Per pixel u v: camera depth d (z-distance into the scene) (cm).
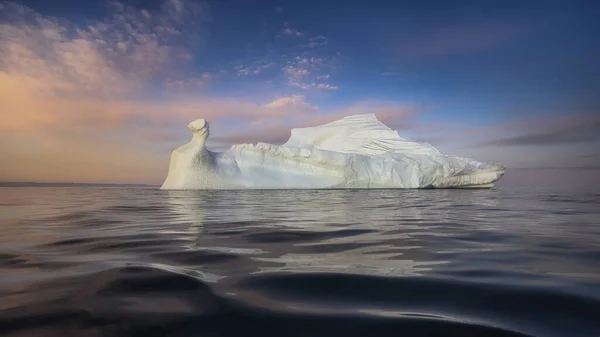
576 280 279
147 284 267
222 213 828
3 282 272
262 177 2253
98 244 438
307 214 806
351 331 188
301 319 203
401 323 198
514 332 187
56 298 235
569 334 184
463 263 337
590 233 531
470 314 211
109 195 1664
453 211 890
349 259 354
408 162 2478
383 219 708
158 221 674
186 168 2112
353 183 2380
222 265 328
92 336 181
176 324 195
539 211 895
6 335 181
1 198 1452
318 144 2997
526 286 263
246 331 188
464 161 2627
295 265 328
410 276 290
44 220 698
